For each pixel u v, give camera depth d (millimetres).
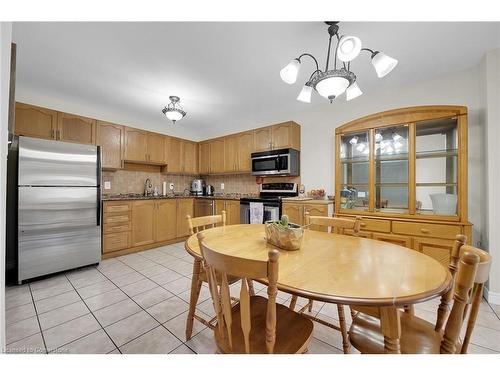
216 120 4113
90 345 1339
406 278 806
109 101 3092
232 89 2740
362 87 2674
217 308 867
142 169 4027
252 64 2160
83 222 2582
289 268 909
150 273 2482
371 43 1816
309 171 3406
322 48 1891
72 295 1965
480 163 2154
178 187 4598
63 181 2445
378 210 2436
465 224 1926
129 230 3189
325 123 3256
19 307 1757
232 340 891
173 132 4465
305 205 2867
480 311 1710
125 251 3172
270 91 2812
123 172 3771
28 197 2225
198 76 2404
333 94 1543
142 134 3738
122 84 2590
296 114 3547
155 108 3369
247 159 3812
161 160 4012
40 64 2160
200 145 4621
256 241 1337
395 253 1105
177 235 3838
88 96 2924
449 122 2152
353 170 2785
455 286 743
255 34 1715
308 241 1351
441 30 1661
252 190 4086
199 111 3596
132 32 1697
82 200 2580
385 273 853
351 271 875
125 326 1533
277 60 2086
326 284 762
